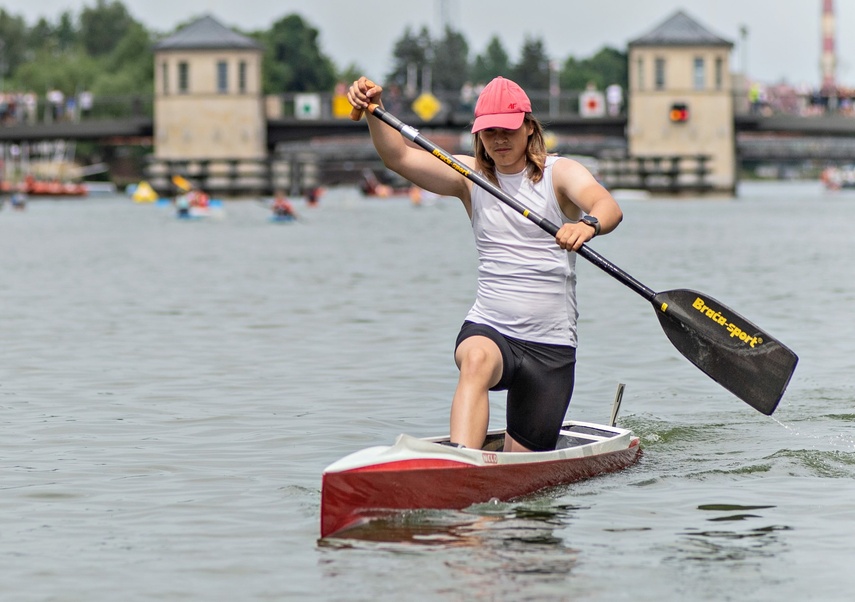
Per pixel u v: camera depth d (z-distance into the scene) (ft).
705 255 284.41
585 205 63.87
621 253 295.48
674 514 63.87
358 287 202.80
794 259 266.16
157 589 53.36
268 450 79.82
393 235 400.26
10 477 72.79
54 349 128.26
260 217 589.32
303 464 75.87
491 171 66.74
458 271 238.68
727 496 67.56
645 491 68.49
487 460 63.93
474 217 67.36
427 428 87.04
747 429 86.28
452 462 62.64
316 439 83.15
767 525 61.87
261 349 127.44
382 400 98.02
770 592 52.47
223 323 151.33
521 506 64.80
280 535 60.64
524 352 66.85
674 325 69.77
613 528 61.26
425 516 62.23
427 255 291.99
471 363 65.16
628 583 53.36
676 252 297.74
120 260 279.49
